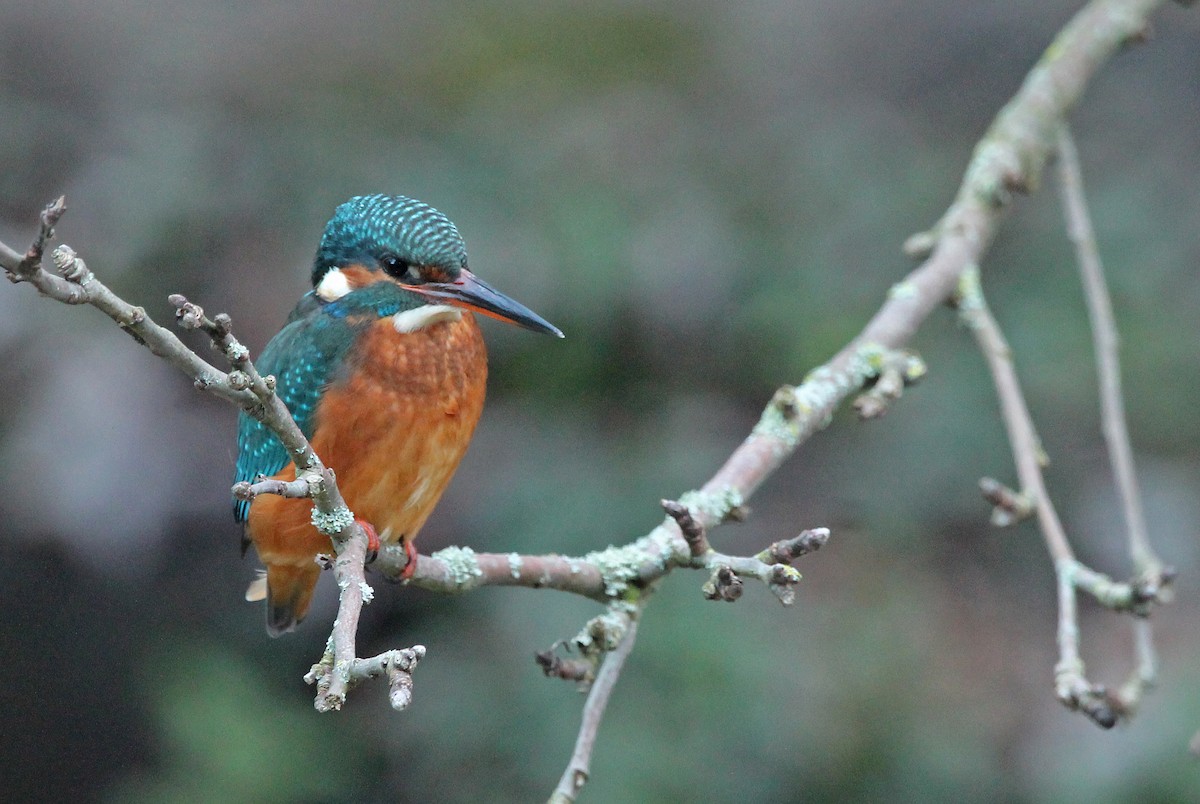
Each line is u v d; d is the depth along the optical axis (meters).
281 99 12.14
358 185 11.23
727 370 11.25
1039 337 11.35
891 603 10.63
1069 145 7.80
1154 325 11.38
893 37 13.52
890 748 10.03
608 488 10.47
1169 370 11.23
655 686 9.85
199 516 9.64
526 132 12.10
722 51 13.47
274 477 6.19
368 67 12.73
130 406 9.52
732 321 11.24
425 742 10.05
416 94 12.57
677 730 9.73
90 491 9.27
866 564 10.87
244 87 12.23
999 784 9.98
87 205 10.59
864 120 12.81
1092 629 10.77
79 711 11.55
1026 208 12.04
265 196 11.03
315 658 10.82
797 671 10.12
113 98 11.78
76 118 11.45
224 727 10.19
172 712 10.31
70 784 11.65
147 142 11.12
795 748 9.82
